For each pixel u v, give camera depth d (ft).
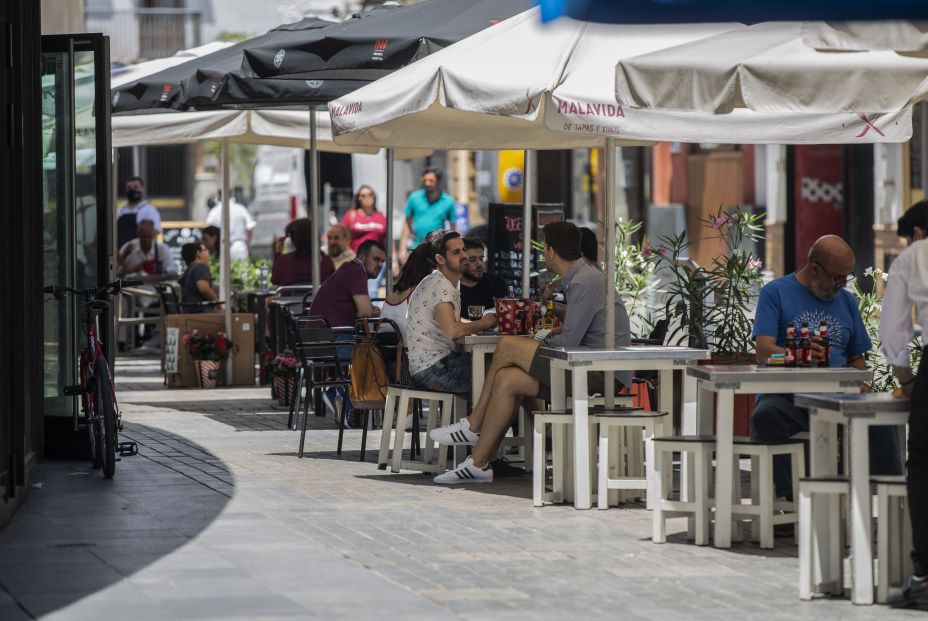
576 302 43.29
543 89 38.65
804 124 41.65
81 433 50.80
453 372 47.44
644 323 55.42
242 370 78.07
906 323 33.14
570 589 31.65
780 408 39.24
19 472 40.60
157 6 207.00
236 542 36.22
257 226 154.61
